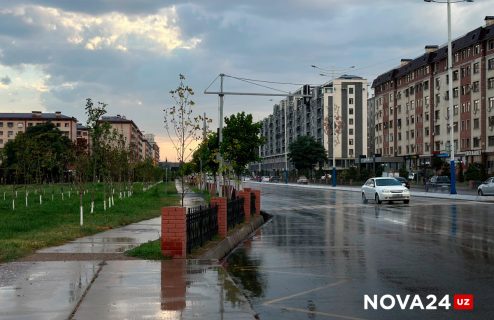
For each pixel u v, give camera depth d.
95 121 27.00
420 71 92.81
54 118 138.50
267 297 8.16
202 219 13.35
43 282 8.49
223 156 29.25
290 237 16.88
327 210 29.64
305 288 8.84
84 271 9.48
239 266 11.19
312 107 146.25
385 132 108.69
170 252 11.12
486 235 16.56
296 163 116.88
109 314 6.62
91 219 21.06
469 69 76.75
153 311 6.77
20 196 42.00
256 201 25.28
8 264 10.24
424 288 8.80
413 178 82.88
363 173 84.00
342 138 132.88
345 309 7.43
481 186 42.62
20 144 41.31
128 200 35.56
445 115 83.62
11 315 6.55
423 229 18.61
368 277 9.81
